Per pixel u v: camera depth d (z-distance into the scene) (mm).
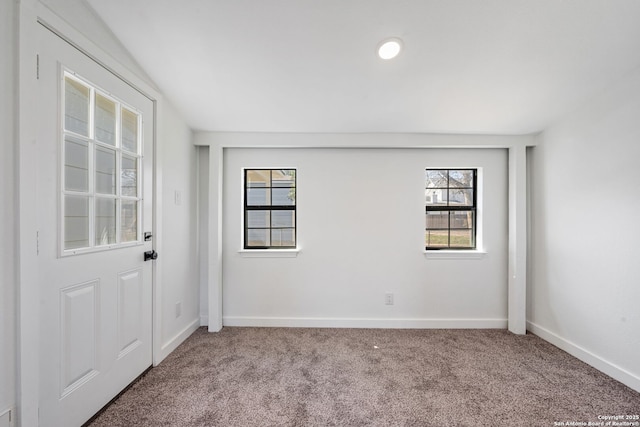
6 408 1027
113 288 1540
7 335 1031
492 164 2592
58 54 1218
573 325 2072
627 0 1244
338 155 2617
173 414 1441
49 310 1182
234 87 1913
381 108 2129
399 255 2604
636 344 1646
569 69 1669
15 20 1045
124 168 1640
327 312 2617
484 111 2135
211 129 2471
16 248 1055
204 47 1578
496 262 2584
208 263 2564
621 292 1733
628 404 1523
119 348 1580
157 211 1915
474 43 1510
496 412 1465
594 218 1914
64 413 1245
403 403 1531
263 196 2715
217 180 2510
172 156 2135
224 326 2611
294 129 2459
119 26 1455
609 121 1806
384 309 2604
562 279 2174
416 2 1312
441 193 2684
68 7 1249
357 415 1438
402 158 2604
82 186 1353
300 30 1462
